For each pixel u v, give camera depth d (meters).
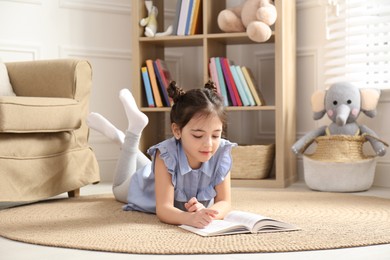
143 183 2.48
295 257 1.67
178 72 4.31
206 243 1.81
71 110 2.89
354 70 3.63
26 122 2.64
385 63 3.62
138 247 1.77
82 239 1.91
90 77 3.08
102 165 4.04
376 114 3.44
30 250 1.81
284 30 3.58
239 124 4.29
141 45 3.81
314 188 3.40
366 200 2.85
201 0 3.76
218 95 2.08
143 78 3.79
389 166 3.53
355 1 3.67
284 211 2.50
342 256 1.69
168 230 2.03
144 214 2.43
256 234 1.93
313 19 3.84
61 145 2.91
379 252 1.74
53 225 2.20
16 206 2.78
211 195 2.25
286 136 3.63
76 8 3.96
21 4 3.76
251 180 3.60
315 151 3.48
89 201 2.88
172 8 4.27
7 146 2.65
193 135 2.04
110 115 4.10
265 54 4.12
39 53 3.81
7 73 3.10
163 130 4.13
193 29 3.72
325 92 3.49
